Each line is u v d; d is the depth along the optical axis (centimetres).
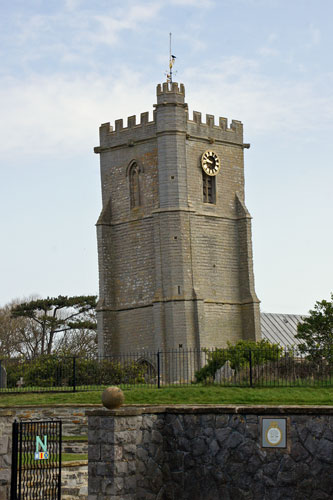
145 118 7900
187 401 3816
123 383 5231
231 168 8150
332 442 2206
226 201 8038
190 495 2367
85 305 11612
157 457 2380
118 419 2267
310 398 3650
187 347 7394
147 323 7688
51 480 2773
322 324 6419
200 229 7756
